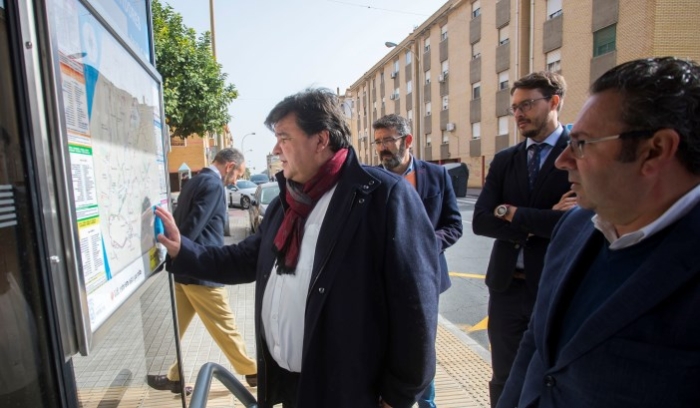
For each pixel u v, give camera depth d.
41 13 0.78
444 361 3.38
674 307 0.80
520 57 19.00
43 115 0.79
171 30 8.85
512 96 2.14
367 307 1.38
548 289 1.13
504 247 2.12
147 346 1.85
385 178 1.45
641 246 0.89
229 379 1.60
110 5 1.37
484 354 3.52
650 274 0.83
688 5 12.55
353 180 1.42
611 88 0.89
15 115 0.78
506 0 19.78
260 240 1.84
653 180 0.86
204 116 9.39
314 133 1.44
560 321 1.05
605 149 0.88
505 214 2.03
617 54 14.05
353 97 46.12
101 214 1.05
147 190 1.54
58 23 0.84
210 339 3.99
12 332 0.84
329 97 1.49
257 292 1.63
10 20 0.76
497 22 20.58
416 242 1.42
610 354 0.85
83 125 0.97
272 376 1.62
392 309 1.40
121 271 1.18
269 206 1.77
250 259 1.81
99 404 1.35
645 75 0.84
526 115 2.06
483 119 22.39
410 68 31.27
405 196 1.45
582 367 0.90
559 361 0.97
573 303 1.02
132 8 1.66
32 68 0.77
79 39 0.96
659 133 0.83
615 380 0.84
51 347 0.85
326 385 1.38
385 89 36.69
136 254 1.33
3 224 0.79
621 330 0.85
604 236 1.03
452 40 25.22
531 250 2.01
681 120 0.81
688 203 0.84
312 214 1.48
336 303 1.36
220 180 3.20
